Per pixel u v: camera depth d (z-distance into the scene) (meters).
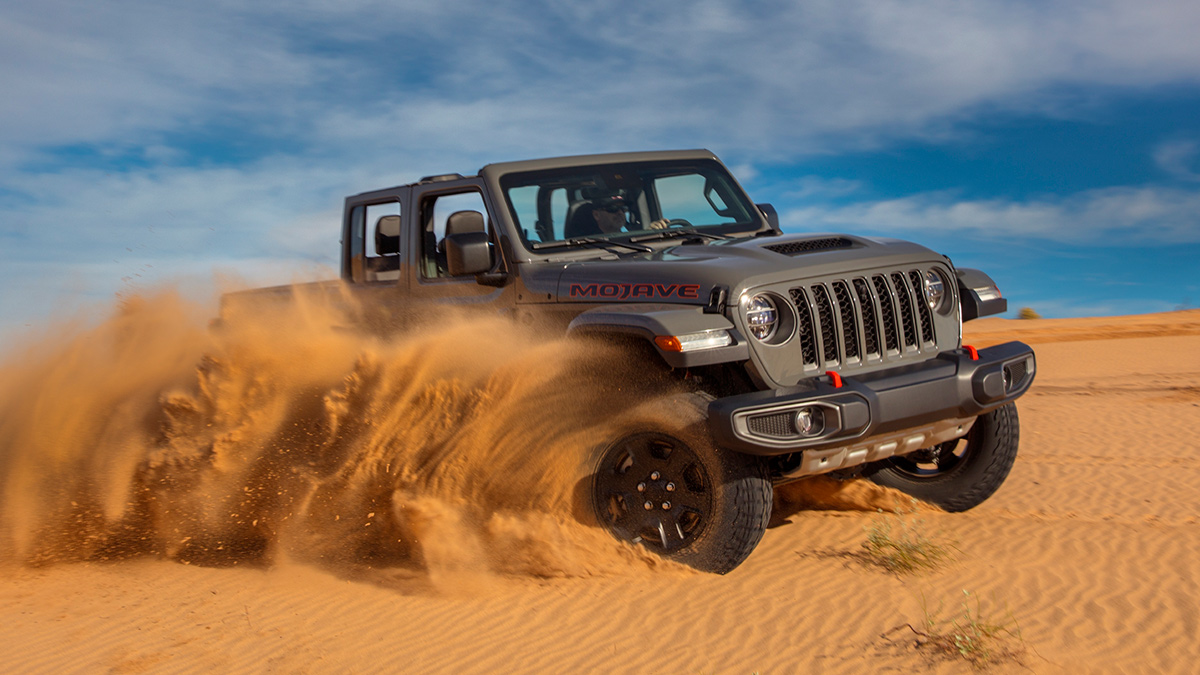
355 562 4.80
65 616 4.21
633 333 4.00
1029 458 6.59
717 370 4.25
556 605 3.94
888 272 4.37
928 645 3.33
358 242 6.05
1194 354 13.73
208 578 4.69
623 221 5.22
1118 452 6.66
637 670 3.31
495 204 5.00
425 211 5.45
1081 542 4.45
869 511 5.15
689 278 4.12
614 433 4.24
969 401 4.14
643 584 4.09
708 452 3.97
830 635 3.48
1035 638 3.36
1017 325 20.73
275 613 4.09
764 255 4.25
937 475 5.16
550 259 4.88
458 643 3.63
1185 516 4.86
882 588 3.93
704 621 3.68
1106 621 3.49
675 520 4.21
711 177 5.69
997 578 4.02
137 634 3.93
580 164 5.29
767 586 4.01
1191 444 6.85
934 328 4.48
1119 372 11.80
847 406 3.79
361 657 3.55
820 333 4.12
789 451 3.79
